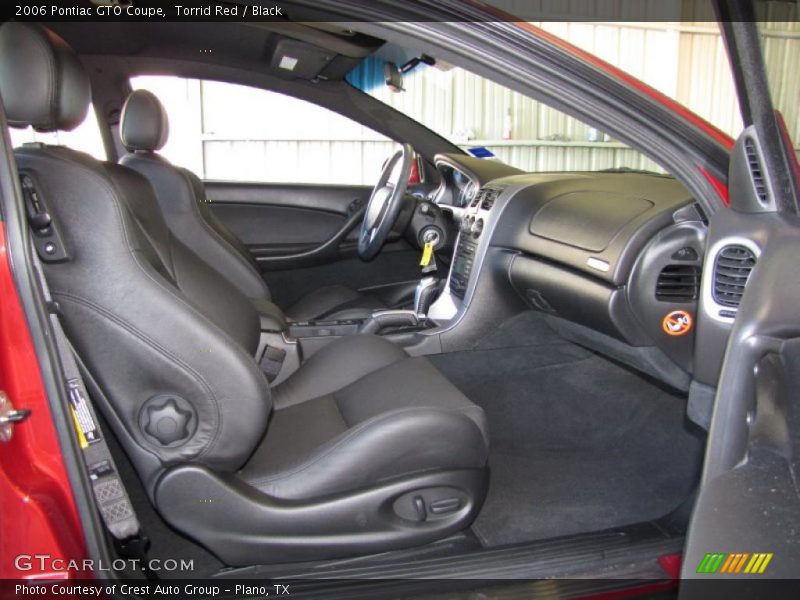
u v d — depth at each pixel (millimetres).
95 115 2943
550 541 1513
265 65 3057
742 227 1250
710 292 1321
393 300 3170
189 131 5234
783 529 1204
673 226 1868
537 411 2461
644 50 6625
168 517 1341
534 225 2316
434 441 1435
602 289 1984
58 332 1153
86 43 2746
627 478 2096
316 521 1394
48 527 1021
